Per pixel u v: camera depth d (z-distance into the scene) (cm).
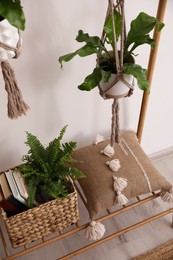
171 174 195
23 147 155
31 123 145
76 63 129
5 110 133
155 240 164
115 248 161
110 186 133
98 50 109
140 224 144
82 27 120
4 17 76
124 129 174
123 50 108
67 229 166
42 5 109
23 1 106
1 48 81
